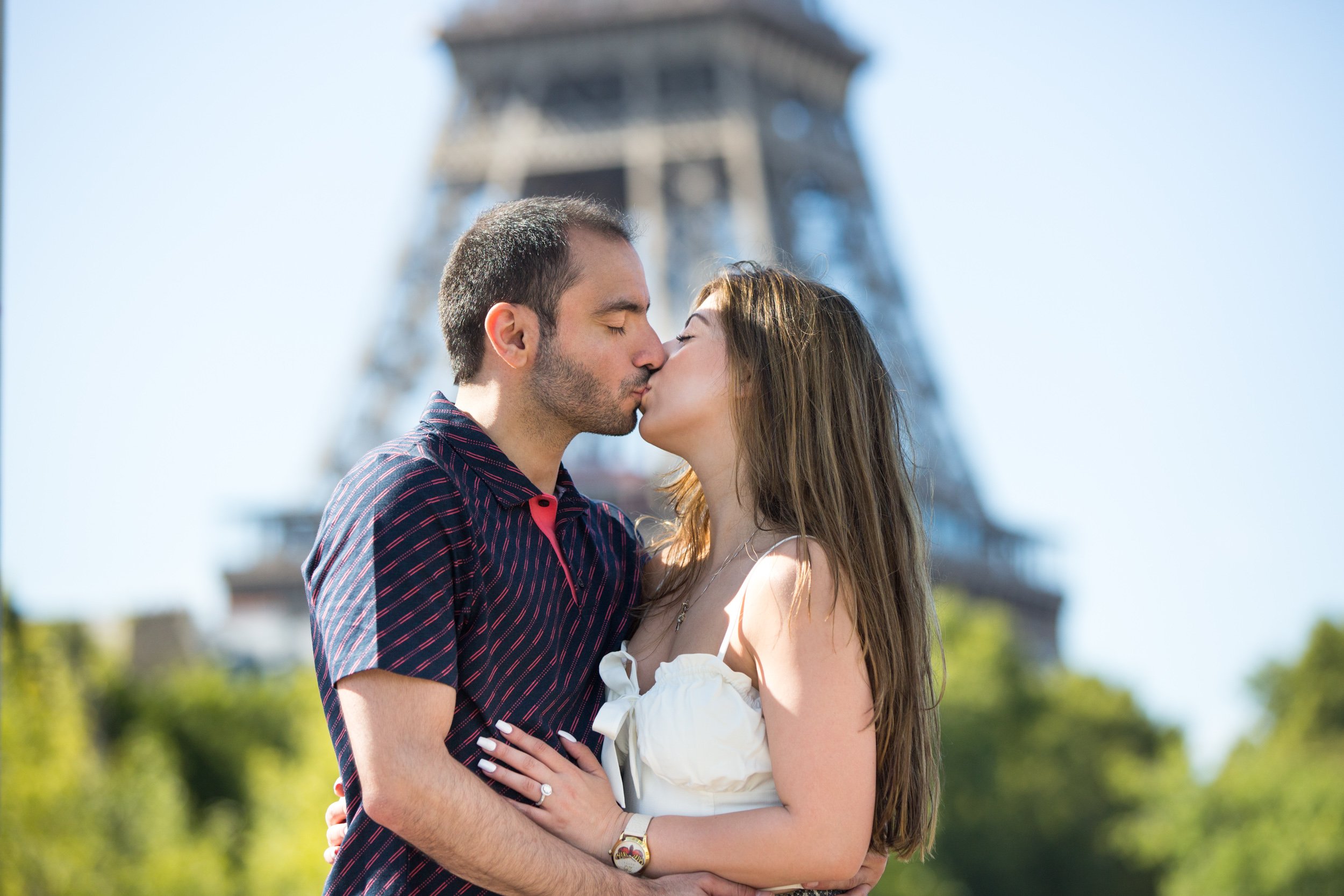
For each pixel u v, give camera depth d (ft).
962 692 172.14
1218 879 145.48
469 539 15.21
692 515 18.07
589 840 15.03
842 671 15.06
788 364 16.39
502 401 16.56
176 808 112.57
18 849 94.38
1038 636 227.40
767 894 15.10
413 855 14.92
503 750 15.12
